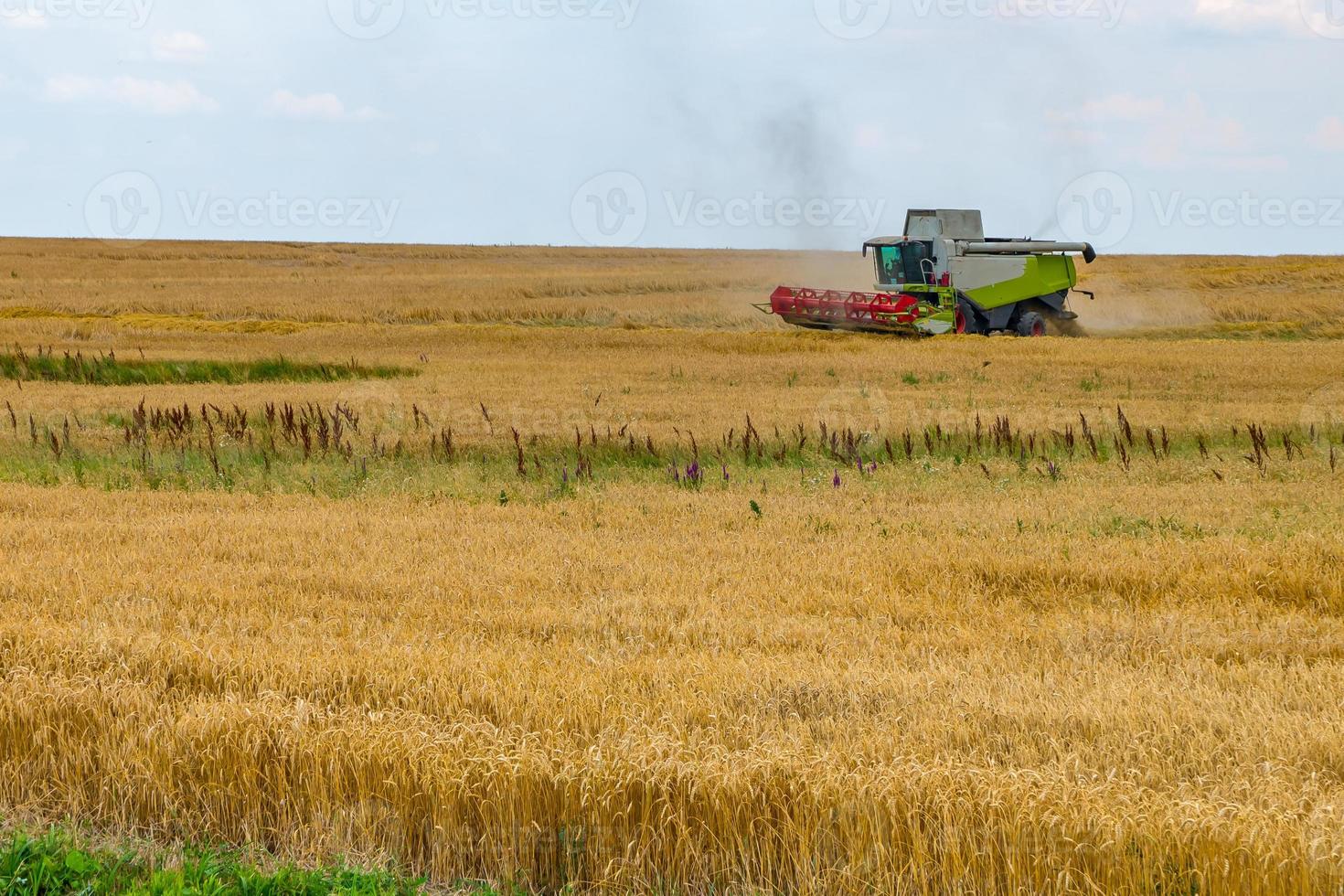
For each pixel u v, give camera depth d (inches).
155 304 6683.1
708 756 748.6
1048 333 5521.7
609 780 723.4
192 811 765.3
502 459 2266.2
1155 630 1116.5
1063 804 678.5
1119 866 649.0
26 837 705.0
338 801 746.8
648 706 856.9
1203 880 634.2
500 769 740.0
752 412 2881.4
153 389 3494.1
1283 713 850.8
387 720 811.4
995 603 1246.3
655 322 6314.0
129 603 1176.8
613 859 701.3
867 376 3737.7
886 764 746.2
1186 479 2076.8
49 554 1418.6
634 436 2432.3
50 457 2271.2
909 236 5014.8
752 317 6343.5
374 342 4936.0
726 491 1968.5
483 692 872.3
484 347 4749.0
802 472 2132.1
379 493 1937.7
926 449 2418.8
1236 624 1143.0
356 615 1169.4
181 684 917.8
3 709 831.1
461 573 1346.0
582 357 4411.9
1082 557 1397.6
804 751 762.8
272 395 3257.9
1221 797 706.8
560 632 1111.6
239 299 7071.9
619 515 1721.2
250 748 775.7
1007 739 806.5
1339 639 1085.1
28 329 5216.5
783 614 1184.8
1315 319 6117.1
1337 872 622.2
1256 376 3631.9
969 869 659.4
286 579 1304.1
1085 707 858.1
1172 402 3083.2
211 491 1972.2
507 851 713.6
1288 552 1376.7
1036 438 2474.2
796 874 682.8
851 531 1583.4
